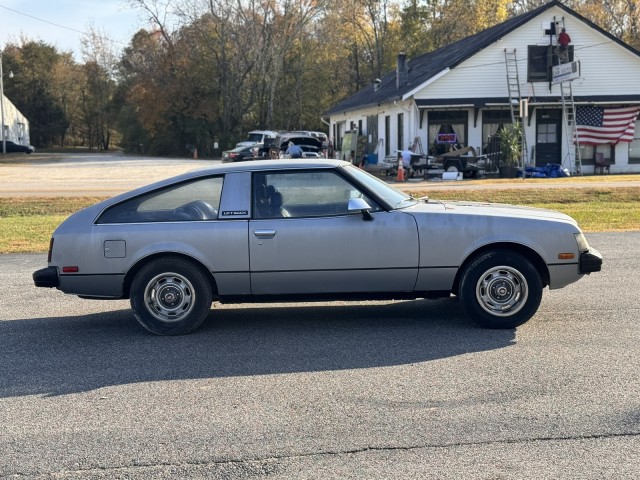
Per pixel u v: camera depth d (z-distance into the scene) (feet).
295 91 205.36
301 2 192.13
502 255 21.44
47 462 13.21
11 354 20.48
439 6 209.05
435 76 95.76
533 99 98.27
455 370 17.95
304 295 21.93
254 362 19.13
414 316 23.95
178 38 206.49
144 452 13.57
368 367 18.40
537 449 13.30
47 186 77.87
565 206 58.23
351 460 13.01
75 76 332.19
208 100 208.03
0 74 224.94
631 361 18.42
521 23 96.22
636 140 101.96
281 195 21.97
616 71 100.07
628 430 14.10
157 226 21.71
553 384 16.74
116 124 288.30
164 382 17.66
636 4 160.25
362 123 128.77
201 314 21.91
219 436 14.24
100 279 21.85
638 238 41.29
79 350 20.76
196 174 22.34
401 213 21.61
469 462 12.80
